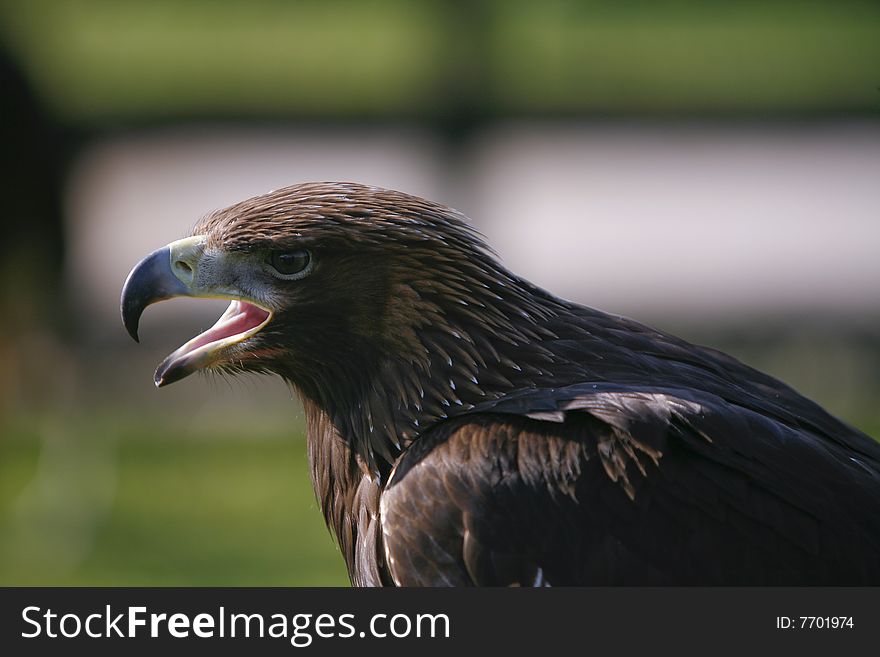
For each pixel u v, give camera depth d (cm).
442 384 584
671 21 3844
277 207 591
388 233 582
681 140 3059
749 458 541
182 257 593
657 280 2258
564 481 537
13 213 1378
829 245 2395
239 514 1430
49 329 1451
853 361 1927
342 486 608
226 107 3172
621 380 581
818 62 3497
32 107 1387
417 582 548
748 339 2022
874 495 547
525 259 2366
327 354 593
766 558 530
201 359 601
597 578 529
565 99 3238
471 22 2380
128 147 2941
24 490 1491
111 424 1661
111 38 3691
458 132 2398
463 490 546
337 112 3130
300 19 3891
